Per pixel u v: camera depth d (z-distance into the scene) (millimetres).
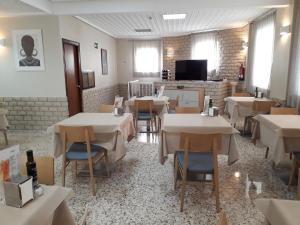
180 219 2160
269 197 2508
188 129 2545
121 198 2508
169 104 5121
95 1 4430
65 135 2504
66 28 4961
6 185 1183
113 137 2783
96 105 6793
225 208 2311
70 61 5250
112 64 8406
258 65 5656
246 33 6312
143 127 5367
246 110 4402
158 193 2598
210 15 5344
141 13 4836
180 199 2416
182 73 7383
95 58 6715
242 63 6617
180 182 2775
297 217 1130
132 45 8789
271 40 4980
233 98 4770
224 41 6996
